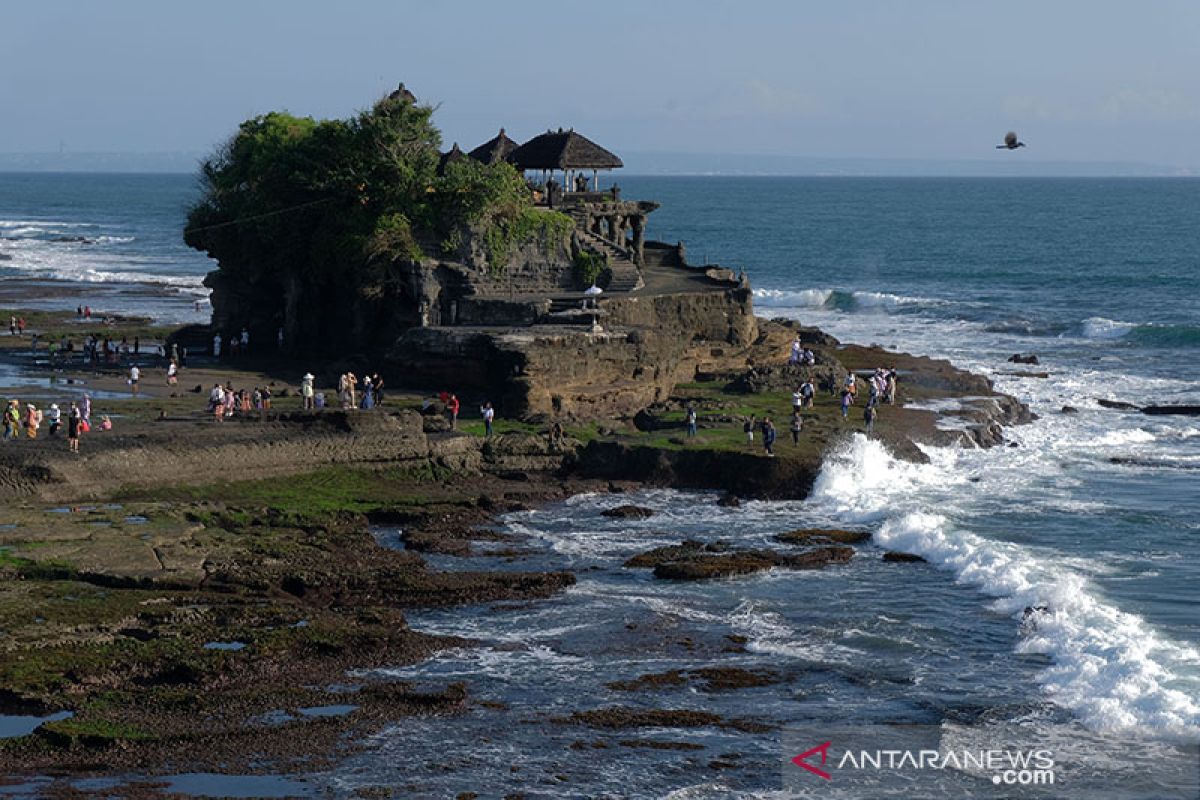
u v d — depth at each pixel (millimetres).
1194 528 59219
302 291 93125
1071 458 74000
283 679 41125
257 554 51188
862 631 46406
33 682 39000
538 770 35406
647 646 44750
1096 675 41406
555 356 74500
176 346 93500
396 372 80438
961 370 94438
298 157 91438
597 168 103125
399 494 62969
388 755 36125
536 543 57031
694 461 67062
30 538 50312
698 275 100062
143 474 59406
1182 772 35469
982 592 50750
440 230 88625
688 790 34438
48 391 78562
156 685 40094
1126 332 122812
